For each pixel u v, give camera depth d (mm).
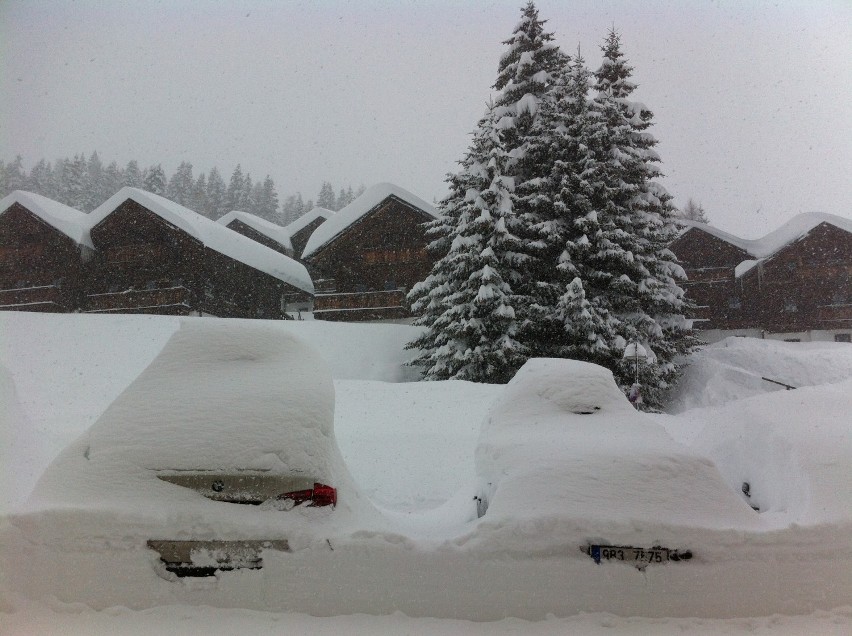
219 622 3281
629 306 22078
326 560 3451
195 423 3816
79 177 69375
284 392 4047
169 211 29984
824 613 3428
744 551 3488
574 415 4551
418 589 3418
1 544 3432
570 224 22484
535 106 25734
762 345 25062
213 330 4559
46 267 30578
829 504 3742
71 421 9789
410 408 11812
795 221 35656
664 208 26141
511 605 3393
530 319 20844
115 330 19734
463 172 24484
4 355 16531
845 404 5070
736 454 5012
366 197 30562
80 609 3350
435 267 23250
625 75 28297
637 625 3322
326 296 29953
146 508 3502
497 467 4012
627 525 3498
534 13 27719
